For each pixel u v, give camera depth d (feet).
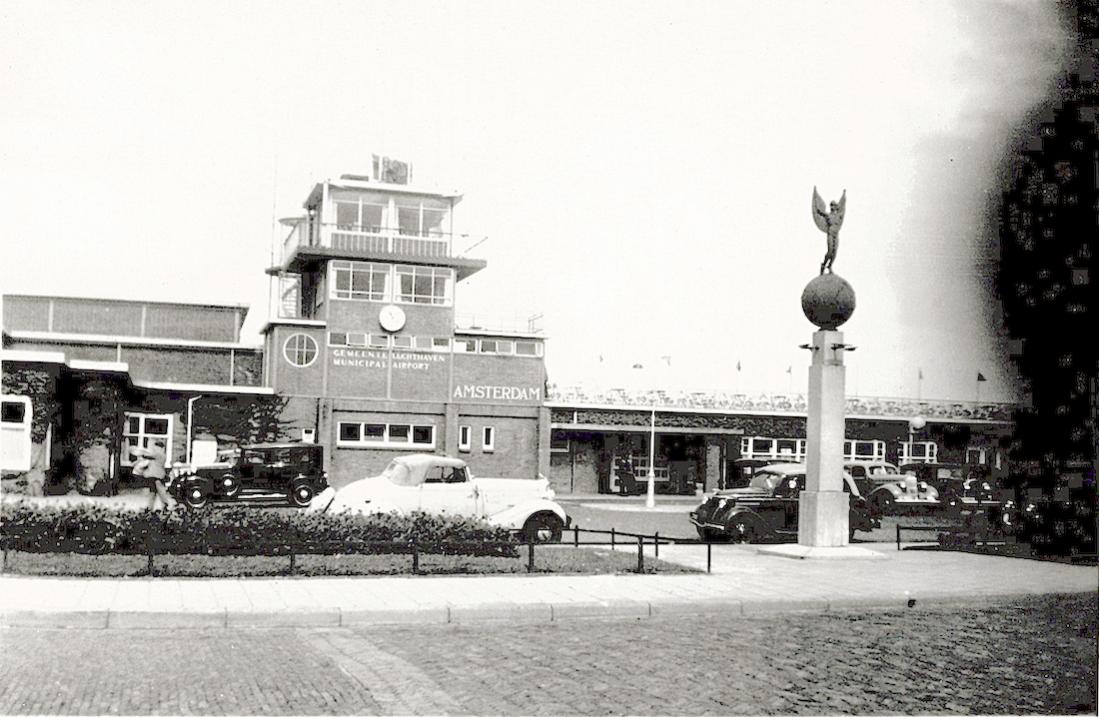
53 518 48.93
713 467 167.02
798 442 168.45
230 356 139.23
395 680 27.55
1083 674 30.12
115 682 26.71
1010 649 34.17
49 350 131.85
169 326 140.97
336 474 134.00
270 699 25.27
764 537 71.77
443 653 31.50
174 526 49.67
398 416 137.90
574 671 29.09
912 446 144.15
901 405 150.61
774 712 25.02
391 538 52.42
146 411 125.59
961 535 71.92
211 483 94.63
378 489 63.52
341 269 136.87
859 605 44.21
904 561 60.70
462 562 50.57
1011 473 64.59
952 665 31.32
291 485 96.94
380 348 137.49
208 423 128.47
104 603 36.76
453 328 140.67
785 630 37.35
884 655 32.76
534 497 67.21
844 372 64.95
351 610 37.09
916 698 26.91
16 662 28.73
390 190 142.00
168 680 27.07
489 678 27.99
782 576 51.57
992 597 46.55
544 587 44.37
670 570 51.65
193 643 32.42
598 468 167.43
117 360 134.21
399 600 39.52
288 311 158.20
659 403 164.96
